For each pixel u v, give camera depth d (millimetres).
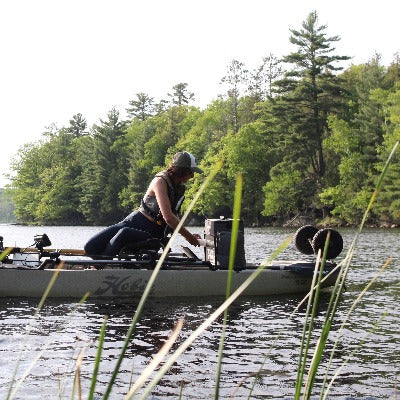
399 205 59125
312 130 72188
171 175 8656
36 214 117000
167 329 6500
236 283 9273
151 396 4020
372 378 4484
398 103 62500
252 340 5918
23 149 122375
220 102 97125
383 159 60812
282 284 9500
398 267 14016
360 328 6508
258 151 76938
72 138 130625
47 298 8695
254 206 77812
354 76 83375
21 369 4641
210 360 5062
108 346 5574
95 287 8875
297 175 72000
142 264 8992
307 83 71188
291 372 4664
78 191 116375
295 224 72500
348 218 65312
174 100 121312
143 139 108625
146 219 8984
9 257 9789
